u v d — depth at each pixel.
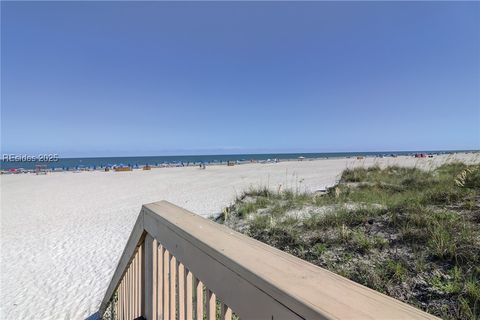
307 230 3.80
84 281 4.68
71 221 8.77
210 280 0.87
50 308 3.88
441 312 1.92
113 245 6.41
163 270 1.36
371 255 2.81
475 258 2.32
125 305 2.21
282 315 0.58
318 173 20.34
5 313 3.79
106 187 17.59
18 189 17.62
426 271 2.36
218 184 16.52
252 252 0.80
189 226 1.11
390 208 3.88
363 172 9.24
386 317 0.48
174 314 1.25
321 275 0.64
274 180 16.22
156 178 22.84
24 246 6.46
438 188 4.45
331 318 0.48
